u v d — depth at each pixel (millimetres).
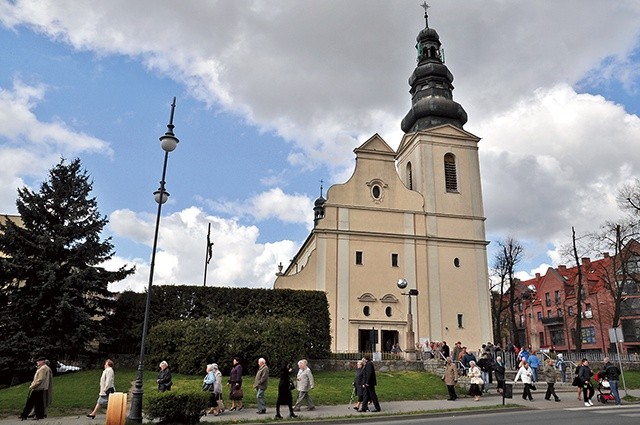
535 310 86250
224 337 26391
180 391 15344
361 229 42688
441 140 47844
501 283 56625
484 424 14914
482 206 46188
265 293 32875
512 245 56688
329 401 21250
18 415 17891
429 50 53031
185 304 31359
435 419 16938
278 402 17484
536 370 28000
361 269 41500
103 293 29609
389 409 19578
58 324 26453
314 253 41500
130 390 22297
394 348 36375
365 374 19203
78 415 18047
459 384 25219
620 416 16578
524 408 19719
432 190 45719
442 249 43906
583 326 74750
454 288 42938
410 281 42094
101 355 29062
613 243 43531
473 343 41812
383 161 45031
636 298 67250
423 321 41344
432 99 49875
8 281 27438
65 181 30141
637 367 35250
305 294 33375
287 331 27422
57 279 27422
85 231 29234
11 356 25703
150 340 28109
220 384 18562
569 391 26094
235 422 16188
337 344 38969
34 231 28719
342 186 43438
